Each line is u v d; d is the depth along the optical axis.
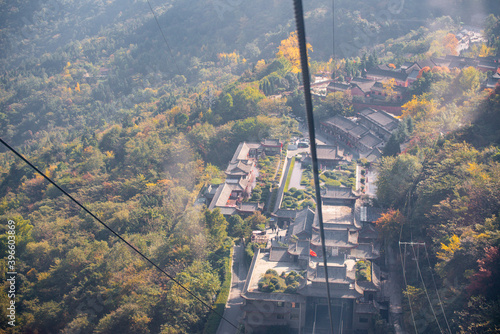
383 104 130.38
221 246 82.12
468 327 51.56
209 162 124.94
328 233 75.81
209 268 75.81
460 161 77.62
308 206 85.19
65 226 99.69
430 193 72.69
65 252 89.06
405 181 82.81
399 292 67.88
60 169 138.62
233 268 79.19
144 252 80.88
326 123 127.75
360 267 68.56
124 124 161.62
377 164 97.25
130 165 123.69
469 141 89.62
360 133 116.56
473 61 146.75
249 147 118.62
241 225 87.62
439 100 120.44
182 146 124.00
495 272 53.19
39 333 70.94
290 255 74.19
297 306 64.69
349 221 81.06
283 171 110.25
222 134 127.62
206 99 153.50
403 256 72.25
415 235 72.69
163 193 106.25
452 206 67.44
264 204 97.62
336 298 64.12
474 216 64.25
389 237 75.31
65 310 72.12
